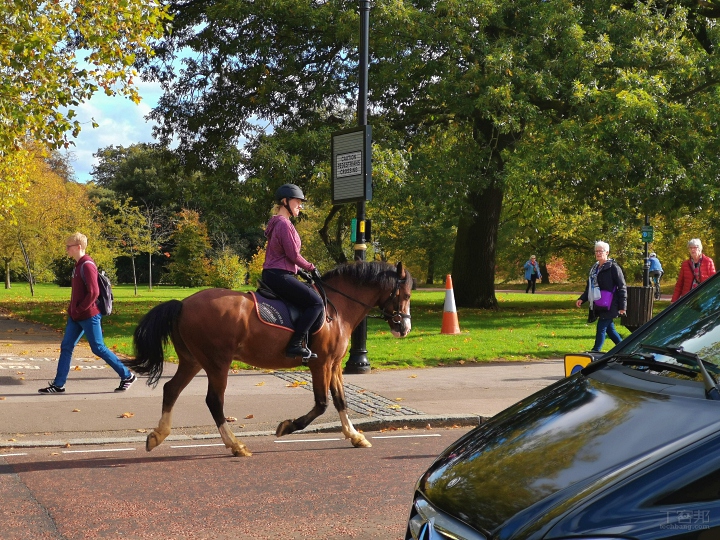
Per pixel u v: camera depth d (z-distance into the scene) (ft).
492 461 9.47
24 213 127.34
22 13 47.57
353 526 17.56
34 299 117.70
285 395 34.83
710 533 7.48
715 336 11.41
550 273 211.41
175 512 18.56
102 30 50.31
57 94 49.39
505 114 70.90
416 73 75.25
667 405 9.34
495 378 40.22
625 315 43.11
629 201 76.23
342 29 70.38
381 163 68.90
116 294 137.08
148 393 34.94
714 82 76.95
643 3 77.56
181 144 88.89
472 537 8.29
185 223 169.37
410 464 23.49
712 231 96.68
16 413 30.30
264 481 21.44
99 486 20.90
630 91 68.23
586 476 8.34
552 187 82.94
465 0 71.67
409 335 59.47
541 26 72.49
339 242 97.45
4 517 18.11
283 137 74.02
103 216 157.38
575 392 10.82
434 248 171.53
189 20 83.97
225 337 23.77
